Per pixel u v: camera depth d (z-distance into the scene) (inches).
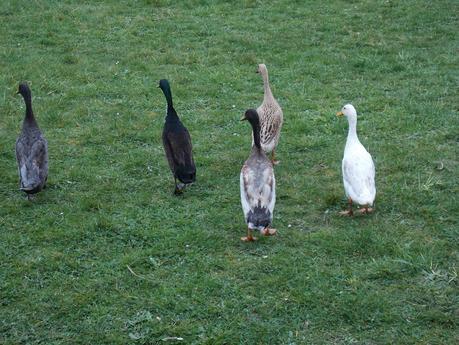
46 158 482.0
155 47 799.7
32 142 480.1
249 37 821.9
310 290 383.2
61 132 593.0
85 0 972.6
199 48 794.8
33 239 436.8
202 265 407.8
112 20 888.9
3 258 417.7
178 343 347.3
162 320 364.2
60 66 735.1
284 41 810.8
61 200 486.9
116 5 948.6
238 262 411.5
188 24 874.1
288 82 697.0
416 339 346.0
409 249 416.2
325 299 374.6
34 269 407.2
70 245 431.2
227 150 561.6
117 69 733.3
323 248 421.7
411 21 861.8
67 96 665.0
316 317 363.6
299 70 726.5
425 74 702.5
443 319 357.4
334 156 543.5
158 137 581.0
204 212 469.1
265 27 860.6
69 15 908.0
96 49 793.6
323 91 670.5
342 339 349.1
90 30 853.8
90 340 351.6
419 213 458.0
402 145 557.3
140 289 388.8
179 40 820.6
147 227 449.4
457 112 615.2
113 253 423.5
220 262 410.6
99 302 378.6
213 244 429.1
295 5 944.3
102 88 681.0
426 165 524.7
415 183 498.3
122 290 387.5
